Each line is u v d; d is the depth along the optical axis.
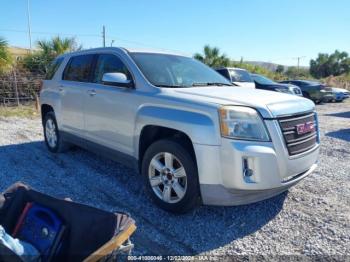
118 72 4.41
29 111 12.07
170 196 3.64
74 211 2.58
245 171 3.16
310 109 3.79
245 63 27.62
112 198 4.11
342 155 6.26
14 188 2.92
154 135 3.97
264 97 3.58
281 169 3.26
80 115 5.04
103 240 2.40
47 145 6.29
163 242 3.14
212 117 3.24
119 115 4.21
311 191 4.36
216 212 3.74
